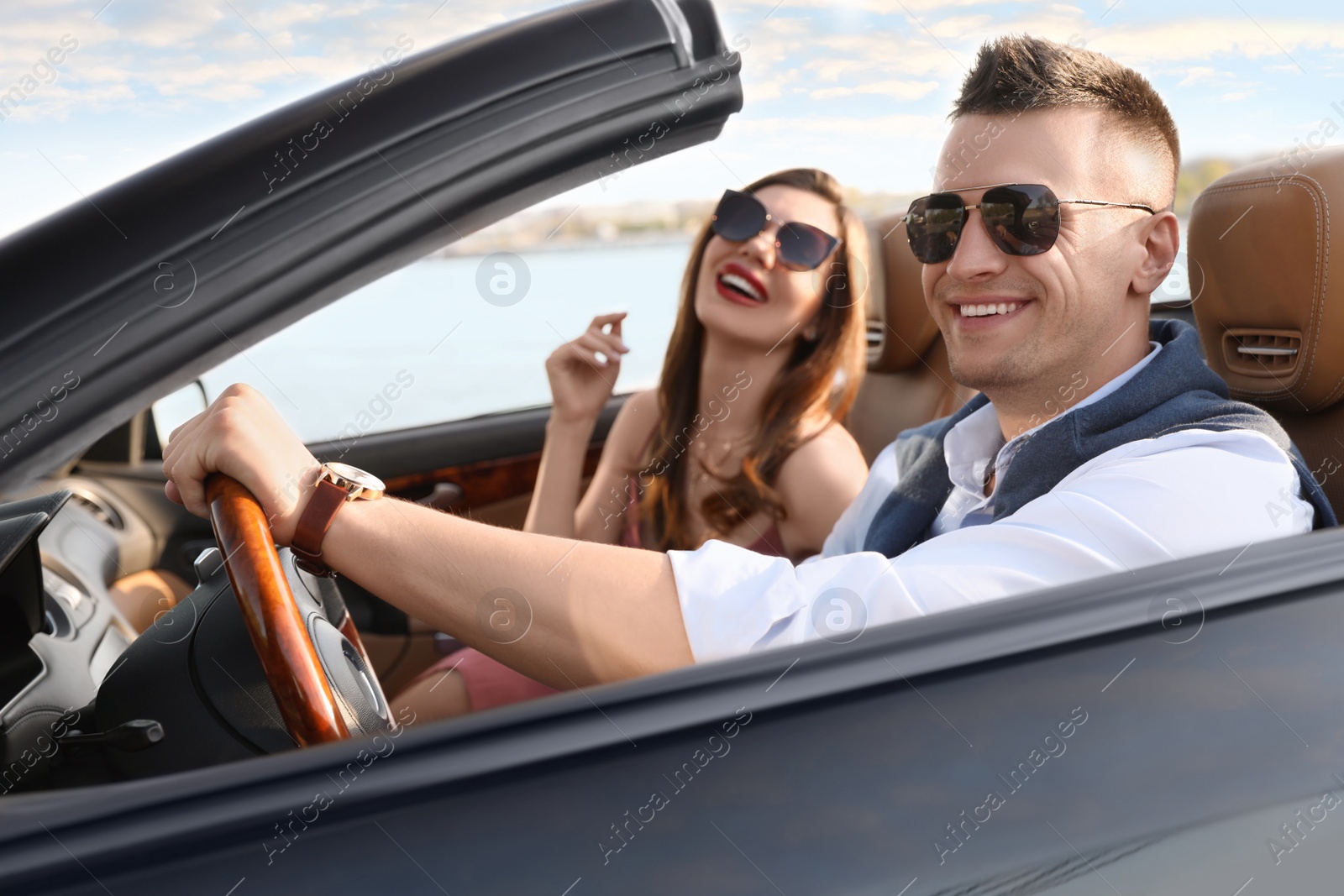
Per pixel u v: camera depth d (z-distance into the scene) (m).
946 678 0.69
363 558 0.83
